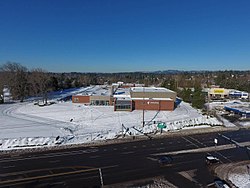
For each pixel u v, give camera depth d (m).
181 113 77.00
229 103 101.38
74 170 33.53
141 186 29.28
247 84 152.25
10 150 41.34
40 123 61.22
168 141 48.31
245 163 37.34
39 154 39.75
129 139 49.00
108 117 69.19
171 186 29.45
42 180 30.38
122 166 35.19
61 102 97.44
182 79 168.88
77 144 45.12
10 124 59.69
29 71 120.50
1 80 110.56
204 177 32.12
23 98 107.69
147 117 69.94
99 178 31.20
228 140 49.78
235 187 29.59
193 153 41.41
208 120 67.44
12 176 31.41
